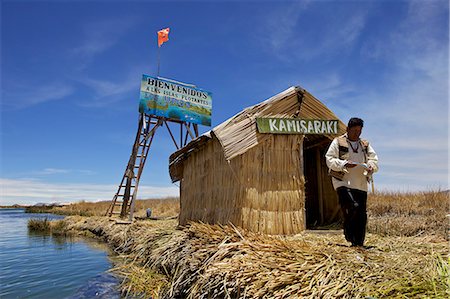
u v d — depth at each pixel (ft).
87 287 19.45
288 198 21.45
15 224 77.25
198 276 15.35
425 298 8.83
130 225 35.19
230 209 21.04
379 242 16.98
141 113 46.93
